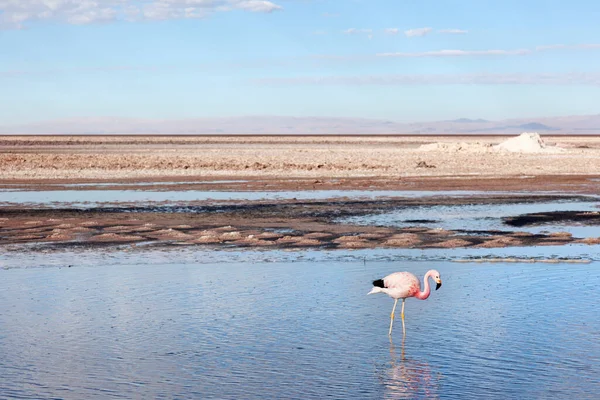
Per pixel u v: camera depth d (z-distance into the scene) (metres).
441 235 19.61
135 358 9.40
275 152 76.50
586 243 18.30
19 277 14.24
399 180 38.69
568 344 9.88
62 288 13.27
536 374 8.73
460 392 8.21
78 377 8.73
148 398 8.06
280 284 13.57
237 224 21.95
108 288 13.27
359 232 20.19
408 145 111.88
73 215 24.12
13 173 42.41
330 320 11.16
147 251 17.31
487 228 21.02
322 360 9.33
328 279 14.00
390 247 17.81
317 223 22.17
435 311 11.66
